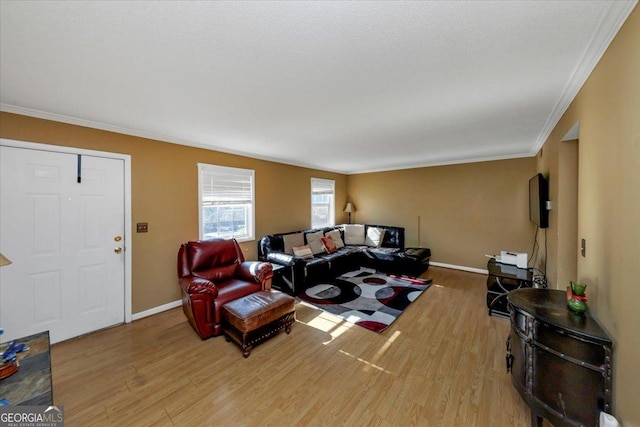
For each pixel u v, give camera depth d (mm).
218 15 1180
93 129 2734
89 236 2738
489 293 3188
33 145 2396
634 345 1143
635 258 1140
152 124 2777
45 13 1147
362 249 5258
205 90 1971
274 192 4852
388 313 3162
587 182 1731
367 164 5578
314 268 4109
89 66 1617
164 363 2217
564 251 2611
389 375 2049
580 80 1800
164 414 1682
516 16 1204
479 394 1839
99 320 2803
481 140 3545
